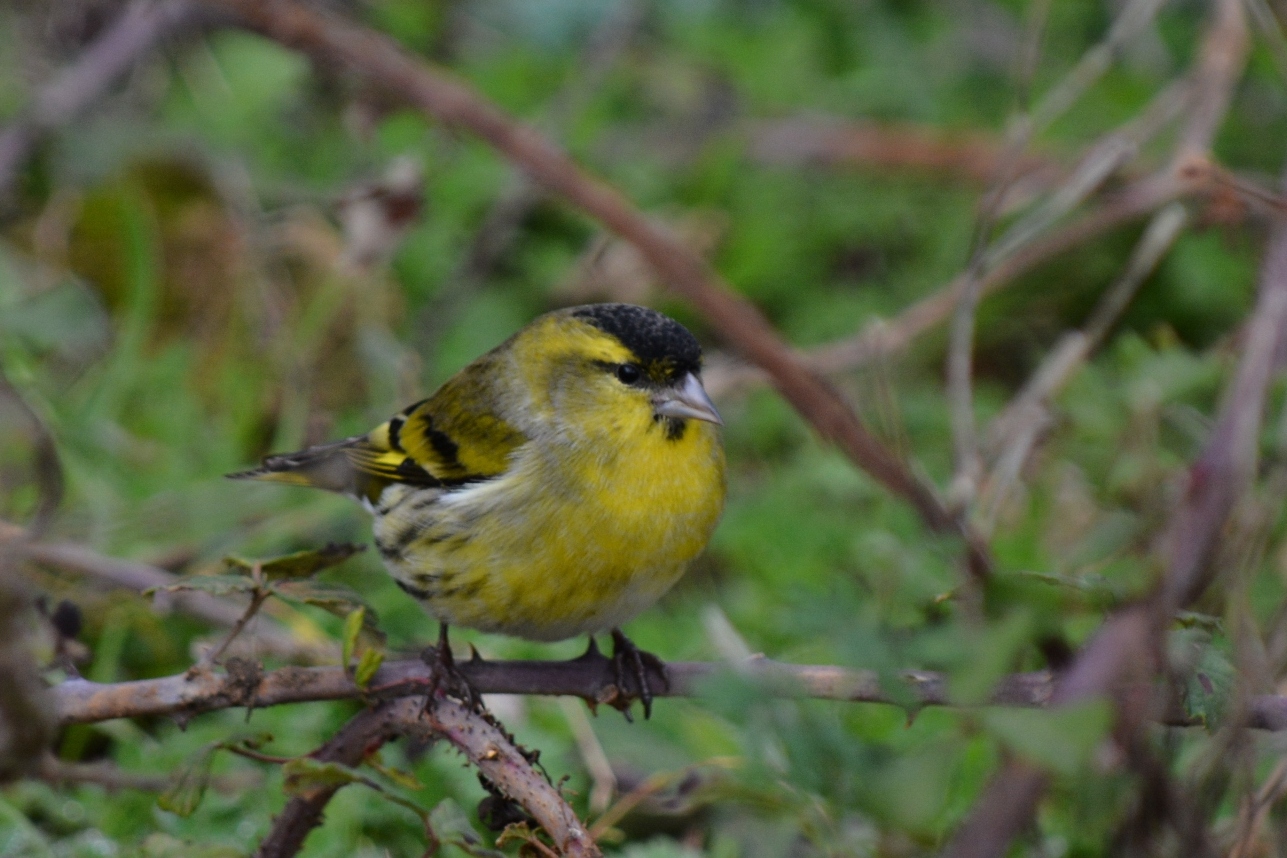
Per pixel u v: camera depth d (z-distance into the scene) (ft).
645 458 27.43
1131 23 38.47
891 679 18.69
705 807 29.35
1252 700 23.59
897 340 41.34
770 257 45.88
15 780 23.41
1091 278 45.19
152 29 45.27
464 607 28.09
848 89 51.62
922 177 48.67
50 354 40.75
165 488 36.78
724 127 49.90
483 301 44.70
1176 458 35.17
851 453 25.81
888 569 33.24
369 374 41.86
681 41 51.72
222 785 27.71
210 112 45.83
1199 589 25.45
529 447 27.94
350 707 30.60
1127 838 22.07
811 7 54.08
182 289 42.91
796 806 25.95
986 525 32.73
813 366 40.19
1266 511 26.27
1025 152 47.37
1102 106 49.47
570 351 28.07
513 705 31.48
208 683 23.84
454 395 29.68
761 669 21.63
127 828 27.99
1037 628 20.03
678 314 45.06
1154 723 21.80
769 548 36.32
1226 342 37.11
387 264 43.83
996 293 45.06
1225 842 25.31
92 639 31.78
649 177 48.16
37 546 30.17
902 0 53.78
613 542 27.27
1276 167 47.39
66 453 35.91
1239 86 48.62
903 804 19.29
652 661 27.45
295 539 35.81
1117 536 29.58
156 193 43.50
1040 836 24.77
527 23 51.57
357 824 27.61
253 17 35.32
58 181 43.45
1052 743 17.48
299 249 44.37
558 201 46.32
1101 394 36.42
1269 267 29.63
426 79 34.68
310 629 32.60
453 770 28.53
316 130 47.98
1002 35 52.90
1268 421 31.37
